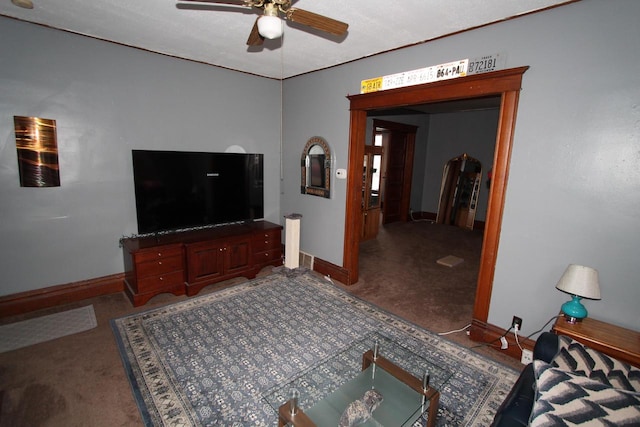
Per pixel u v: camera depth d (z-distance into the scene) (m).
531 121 2.22
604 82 1.93
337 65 3.55
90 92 3.00
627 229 1.93
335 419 1.58
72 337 2.54
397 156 7.03
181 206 3.57
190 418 1.80
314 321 2.89
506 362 2.38
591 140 2.00
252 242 3.78
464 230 6.71
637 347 1.76
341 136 3.62
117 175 3.25
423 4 2.10
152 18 2.48
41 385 2.02
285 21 2.42
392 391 1.78
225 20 2.48
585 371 1.49
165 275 3.19
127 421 1.78
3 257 2.78
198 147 3.76
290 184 4.42
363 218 5.64
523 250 2.36
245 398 1.96
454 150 7.21
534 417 1.26
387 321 2.93
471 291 3.64
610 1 1.86
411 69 2.88
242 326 2.76
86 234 3.15
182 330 2.67
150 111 3.36
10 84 2.64
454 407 1.94
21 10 2.42
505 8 2.11
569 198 2.12
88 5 2.28
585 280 1.87
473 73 2.47
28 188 2.81
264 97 4.24
